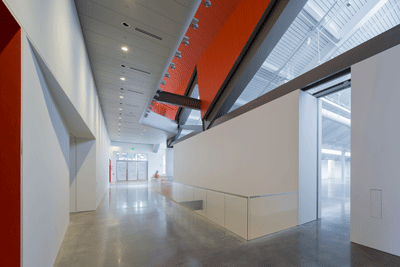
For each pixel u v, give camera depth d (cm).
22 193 175
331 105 1184
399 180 327
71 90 326
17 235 171
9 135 167
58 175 351
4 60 162
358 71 391
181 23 372
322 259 314
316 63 859
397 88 337
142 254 343
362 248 353
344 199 905
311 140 544
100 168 913
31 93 194
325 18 745
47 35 218
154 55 479
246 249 355
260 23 649
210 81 998
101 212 668
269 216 435
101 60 504
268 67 975
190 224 520
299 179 505
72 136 685
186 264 306
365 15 690
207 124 1094
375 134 360
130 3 325
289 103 547
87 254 345
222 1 764
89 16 358
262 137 646
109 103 838
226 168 855
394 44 347
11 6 142
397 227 325
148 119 1225
